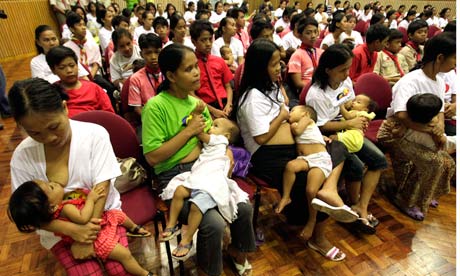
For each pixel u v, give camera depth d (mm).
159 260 1533
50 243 1043
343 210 1294
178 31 3193
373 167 1657
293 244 1636
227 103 2428
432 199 1877
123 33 2703
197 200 1158
